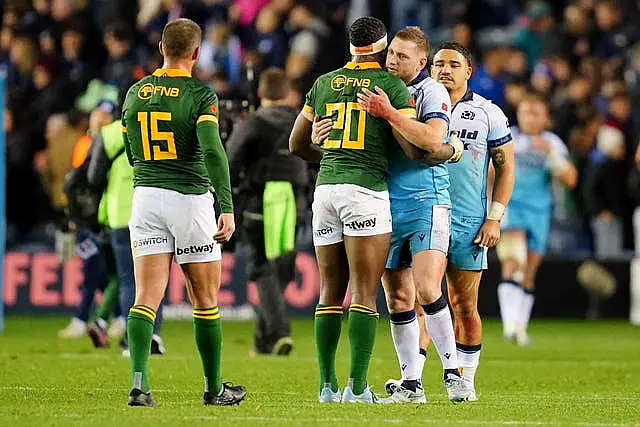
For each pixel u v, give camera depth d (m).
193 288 30.02
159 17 82.19
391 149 31.23
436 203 31.34
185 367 42.16
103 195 46.59
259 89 47.84
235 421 27.39
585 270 68.31
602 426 27.75
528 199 54.34
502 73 76.44
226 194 29.09
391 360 46.47
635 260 68.25
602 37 80.56
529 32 81.50
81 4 84.88
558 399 34.47
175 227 29.53
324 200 30.52
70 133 70.00
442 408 30.58
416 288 31.77
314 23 77.88
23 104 78.50
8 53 82.50
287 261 47.47
